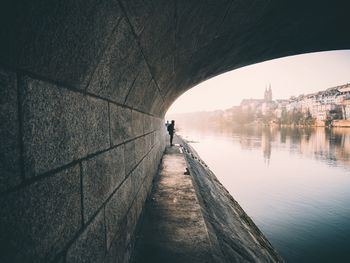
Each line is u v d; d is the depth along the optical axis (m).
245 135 103.06
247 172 34.75
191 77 9.84
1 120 1.08
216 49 7.28
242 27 6.28
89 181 2.14
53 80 1.54
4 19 1.01
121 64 2.72
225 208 10.90
